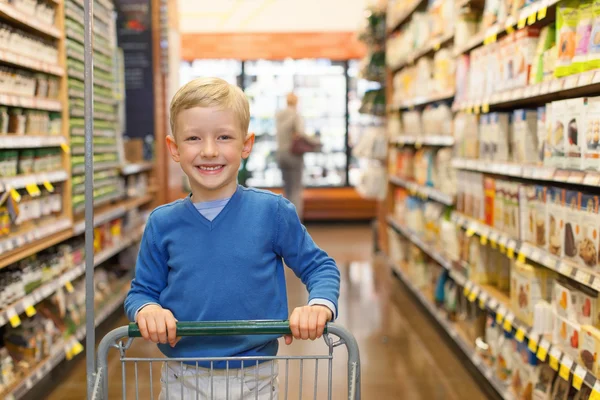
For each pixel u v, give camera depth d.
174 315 1.68
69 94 4.09
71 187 4.06
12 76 3.34
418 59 5.75
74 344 3.85
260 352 1.70
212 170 1.61
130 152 6.15
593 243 2.39
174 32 6.30
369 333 4.73
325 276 1.68
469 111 3.92
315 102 11.53
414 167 5.96
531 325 2.94
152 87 6.08
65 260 3.98
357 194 11.03
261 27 11.17
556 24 2.74
